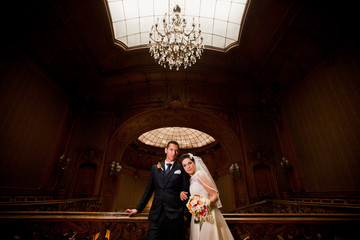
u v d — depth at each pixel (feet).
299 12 23.70
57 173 29.76
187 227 7.06
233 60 36.32
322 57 25.31
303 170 29.27
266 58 32.09
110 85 39.42
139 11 30.40
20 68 23.50
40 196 25.49
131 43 34.60
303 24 24.71
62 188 31.71
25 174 23.79
